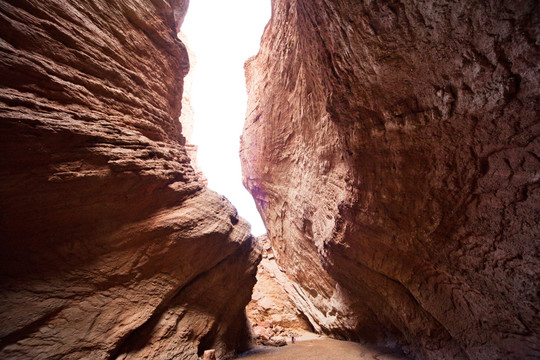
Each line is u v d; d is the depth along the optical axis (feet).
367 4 14.93
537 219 13.67
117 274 17.67
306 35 25.05
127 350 17.47
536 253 14.08
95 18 19.76
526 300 15.12
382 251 26.18
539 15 10.04
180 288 23.56
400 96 18.56
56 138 13.99
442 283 21.09
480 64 12.88
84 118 16.42
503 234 15.52
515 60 11.60
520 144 13.26
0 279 12.78
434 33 13.76
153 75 26.35
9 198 12.73
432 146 18.02
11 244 13.26
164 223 21.12
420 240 21.12
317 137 40.47
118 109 20.22
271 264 78.18
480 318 18.52
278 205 68.80
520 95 12.14
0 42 12.89
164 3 28.94
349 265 32.48
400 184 21.31
